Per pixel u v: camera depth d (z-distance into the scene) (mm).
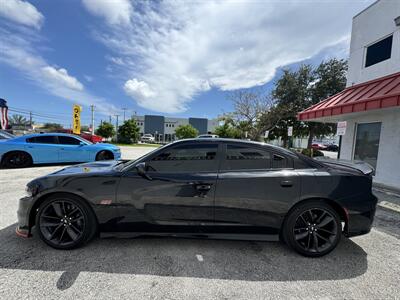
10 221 3465
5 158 8016
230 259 2639
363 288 2182
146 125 68875
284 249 2908
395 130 6504
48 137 8578
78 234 2756
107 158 9266
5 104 12688
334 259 2709
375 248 3004
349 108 6531
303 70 19969
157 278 2240
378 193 5895
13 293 1965
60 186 2715
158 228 2777
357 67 8344
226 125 28562
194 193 2729
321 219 2799
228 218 2750
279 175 2768
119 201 2732
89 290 2029
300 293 2090
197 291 2072
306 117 8492
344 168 2998
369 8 7836
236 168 2838
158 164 2857
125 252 2705
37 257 2543
